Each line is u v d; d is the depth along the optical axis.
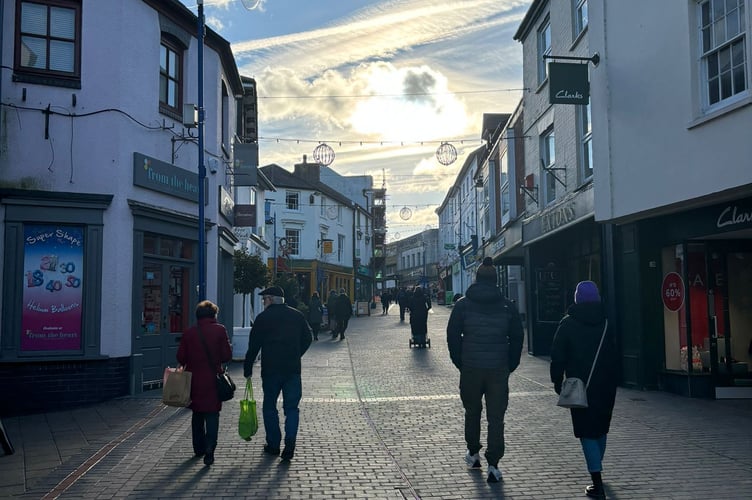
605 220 12.05
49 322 11.02
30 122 11.10
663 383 11.81
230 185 17.88
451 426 9.08
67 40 11.49
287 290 25.67
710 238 11.12
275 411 7.58
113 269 11.42
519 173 22.14
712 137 9.31
